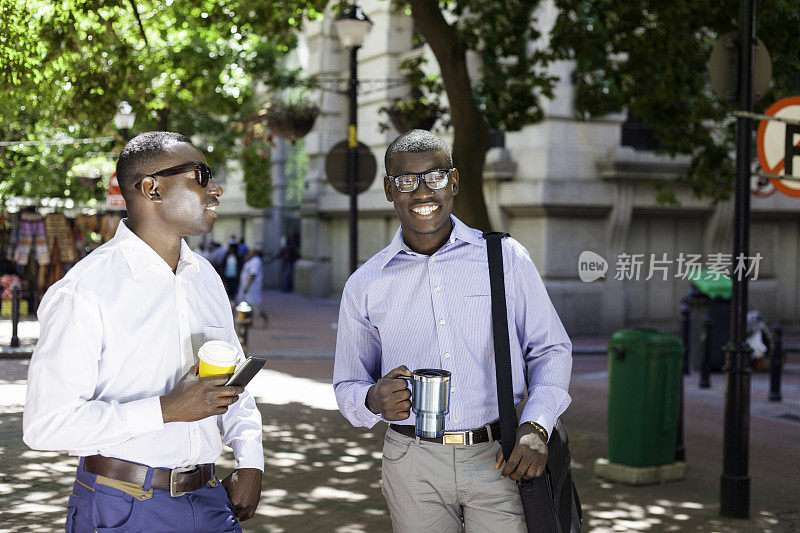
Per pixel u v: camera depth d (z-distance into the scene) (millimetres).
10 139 20047
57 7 8289
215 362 2371
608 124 19531
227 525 2568
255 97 21531
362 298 3051
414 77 11953
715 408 10695
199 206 2531
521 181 19484
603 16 10961
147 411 2305
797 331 21281
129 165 2498
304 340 17000
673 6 9992
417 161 2895
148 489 2412
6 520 5340
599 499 6293
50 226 19938
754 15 5934
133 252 2471
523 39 11758
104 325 2377
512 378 2953
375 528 5418
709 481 6879
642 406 6684
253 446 2748
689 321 14117
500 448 2844
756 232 21250
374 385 2838
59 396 2275
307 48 28922
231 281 23703
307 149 29141
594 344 17859
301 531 5328
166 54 13719
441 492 2967
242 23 10453
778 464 7703
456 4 11555
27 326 17344
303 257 30234
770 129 5871
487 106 11695
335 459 7332
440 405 2701
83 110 9531
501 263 2943
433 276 2963
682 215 20547
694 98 11258
